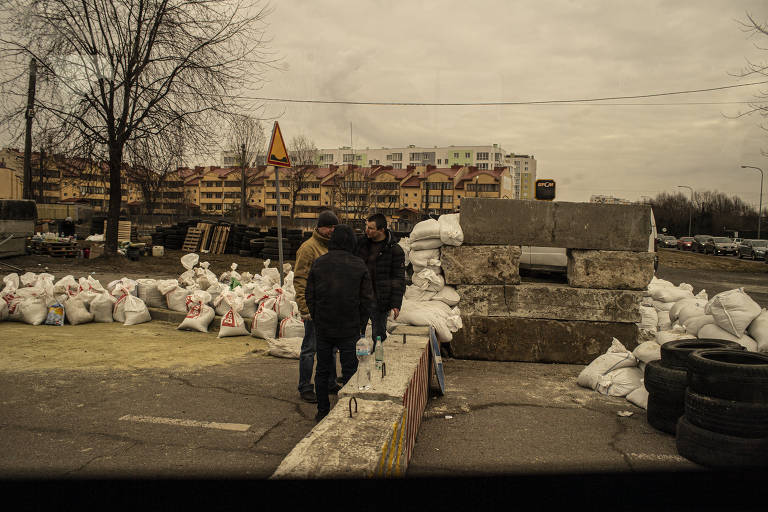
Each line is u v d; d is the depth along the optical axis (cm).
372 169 10244
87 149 1546
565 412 498
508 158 13825
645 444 414
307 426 425
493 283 736
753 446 352
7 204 1502
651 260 725
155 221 5597
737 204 9488
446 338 682
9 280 905
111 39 1545
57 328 781
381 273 539
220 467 336
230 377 566
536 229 732
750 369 356
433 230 733
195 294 854
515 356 729
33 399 459
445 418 474
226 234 2142
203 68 1589
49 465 331
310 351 497
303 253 495
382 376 369
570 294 725
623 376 561
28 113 1537
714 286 1816
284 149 858
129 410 445
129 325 834
